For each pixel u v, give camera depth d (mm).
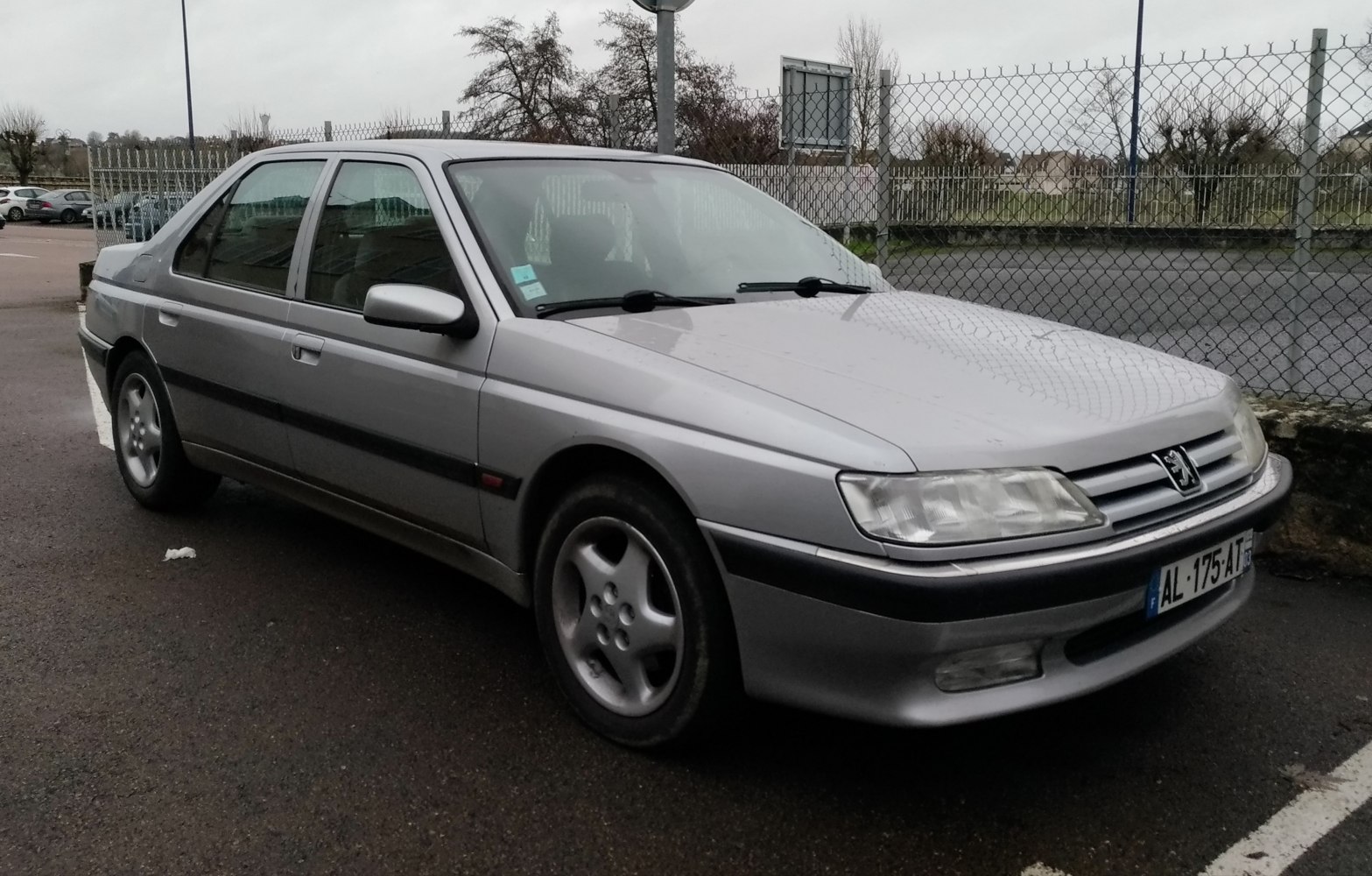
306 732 3121
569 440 2965
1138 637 2791
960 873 2512
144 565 4414
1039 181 7094
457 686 3408
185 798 2795
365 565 4441
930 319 3545
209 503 5234
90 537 4738
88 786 2848
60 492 5395
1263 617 3957
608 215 3758
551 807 2768
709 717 2832
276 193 4293
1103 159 6852
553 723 3186
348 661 3576
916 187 7426
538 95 26391
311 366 3807
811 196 7477
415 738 3098
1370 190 5770
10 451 6207
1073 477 2600
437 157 3711
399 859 2562
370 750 3031
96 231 14328
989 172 7207
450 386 3303
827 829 2680
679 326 3227
